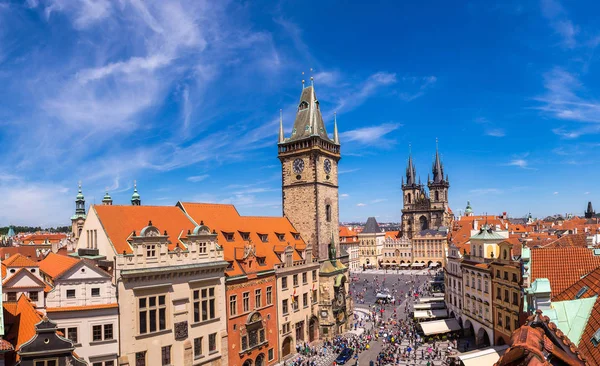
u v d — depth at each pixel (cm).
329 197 10044
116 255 5041
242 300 6700
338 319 9206
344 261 10325
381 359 7325
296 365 7169
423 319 10162
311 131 9550
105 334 4888
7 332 4200
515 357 1493
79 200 9694
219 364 6103
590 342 2186
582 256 4000
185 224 6750
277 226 9200
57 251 9706
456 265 9050
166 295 5469
